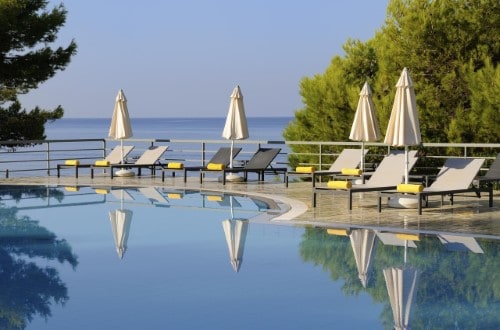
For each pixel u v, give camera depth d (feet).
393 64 66.74
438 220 32.99
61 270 24.13
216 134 366.02
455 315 17.88
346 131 71.41
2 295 20.74
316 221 33.40
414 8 65.57
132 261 25.64
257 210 38.24
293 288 21.16
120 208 39.78
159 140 59.93
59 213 38.01
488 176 41.19
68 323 17.87
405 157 38.52
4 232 32.04
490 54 63.72
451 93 64.08
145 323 17.85
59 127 566.36
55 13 73.46
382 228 30.96
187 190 49.21
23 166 150.10
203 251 27.20
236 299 20.11
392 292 20.33
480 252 25.61
